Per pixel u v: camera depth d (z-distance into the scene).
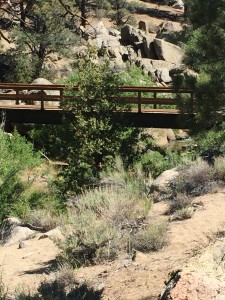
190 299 3.98
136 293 6.11
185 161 13.87
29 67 41.66
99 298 6.15
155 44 49.78
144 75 46.03
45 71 42.34
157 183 11.88
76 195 15.74
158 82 45.25
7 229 11.11
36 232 10.80
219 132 18.47
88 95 19.47
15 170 15.84
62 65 44.53
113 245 7.75
